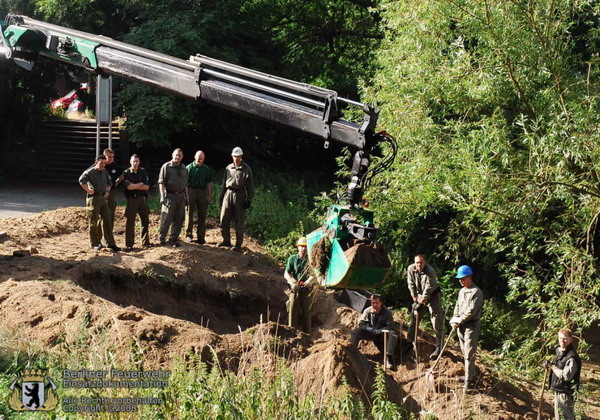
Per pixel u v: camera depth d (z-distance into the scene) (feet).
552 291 44.65
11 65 79.82
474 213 45.93
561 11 47.39
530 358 45.60
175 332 32.53
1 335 30.19
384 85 54.49
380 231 59.00
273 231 60.70
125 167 80.48
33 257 43.42
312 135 26.73
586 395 44.62
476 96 47.65
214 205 63.52
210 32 75.10
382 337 39.47
